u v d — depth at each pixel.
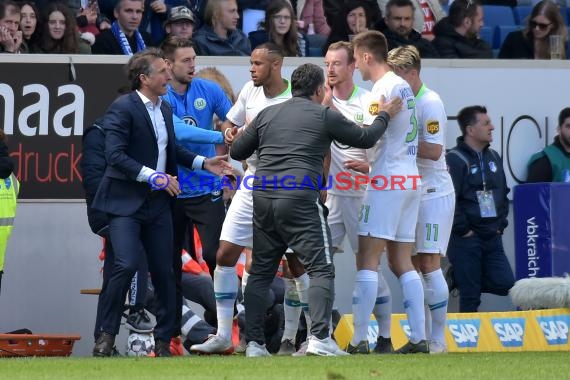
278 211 25.00
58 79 33.91
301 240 25.00
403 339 31.66
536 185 34.38
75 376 18.92
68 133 33.94
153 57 26.42
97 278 33.84
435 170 28.17
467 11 40.41
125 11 37.22
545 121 35.78
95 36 38.25
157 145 26.59
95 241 33.94
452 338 32.00
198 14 39.81
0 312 33.56
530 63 35.69
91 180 29.05
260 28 39.44
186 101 30.41
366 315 26.91
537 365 21.72
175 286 27.02
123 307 26.33
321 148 25.31
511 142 35.66
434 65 35.28
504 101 35.59
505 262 34.38
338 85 28.89
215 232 29.48
